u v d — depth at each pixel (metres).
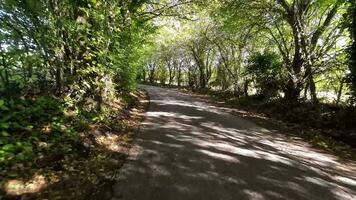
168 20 24.45
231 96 30.33
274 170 7.56
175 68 60.41
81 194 5.57
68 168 6.52
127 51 15.56
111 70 11.77
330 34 17.95
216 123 13.99
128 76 17.95
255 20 21.75
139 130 11.31
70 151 7.25
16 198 5.10
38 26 8.20
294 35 18.83
